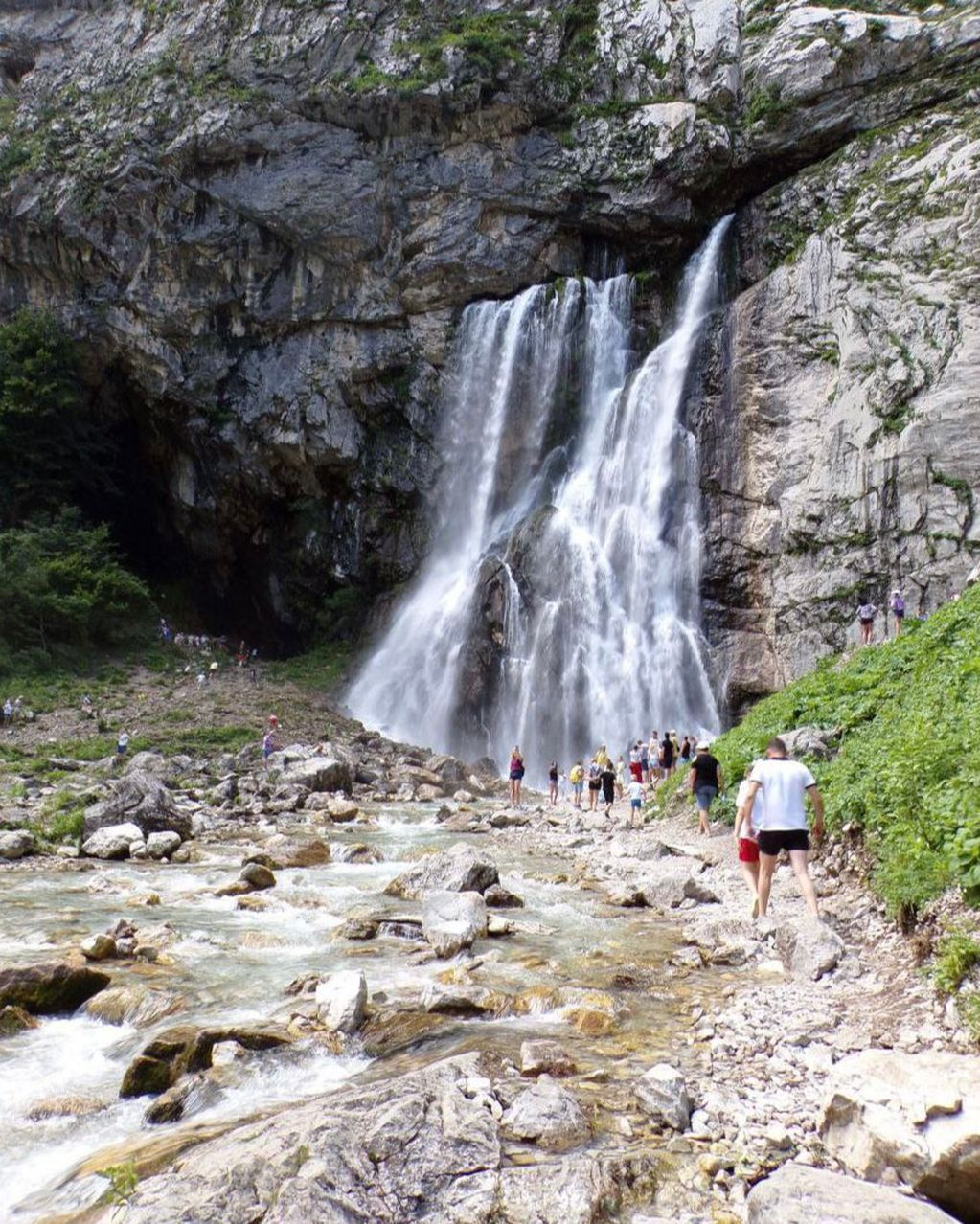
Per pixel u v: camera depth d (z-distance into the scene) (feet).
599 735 110.22
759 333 112.98
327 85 134.10
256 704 117.08
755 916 32.09
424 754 106.83
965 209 101.40
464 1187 15.90
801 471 105.81
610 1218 15.35
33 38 169.07
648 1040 23.00
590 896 41.63
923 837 28.45
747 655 105.70
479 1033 23.39
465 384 136.26
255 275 139.33
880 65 118.42
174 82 140.67
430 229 134.41
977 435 94.58
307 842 54.19
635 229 131.54
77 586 130.93
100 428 156.56
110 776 86.12
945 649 52.70
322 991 25.53
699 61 127.75
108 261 143.02
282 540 151.12
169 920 37.78
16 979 27.25
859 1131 16.29
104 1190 16.85
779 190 123.03
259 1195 15.56
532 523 123.03
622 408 124.77
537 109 133.39
